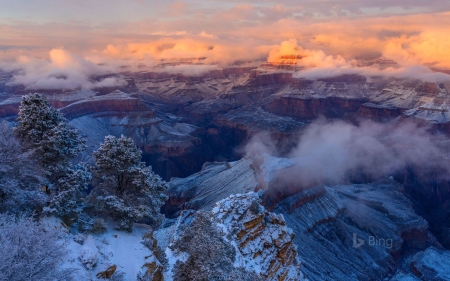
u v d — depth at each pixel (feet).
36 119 104.12
